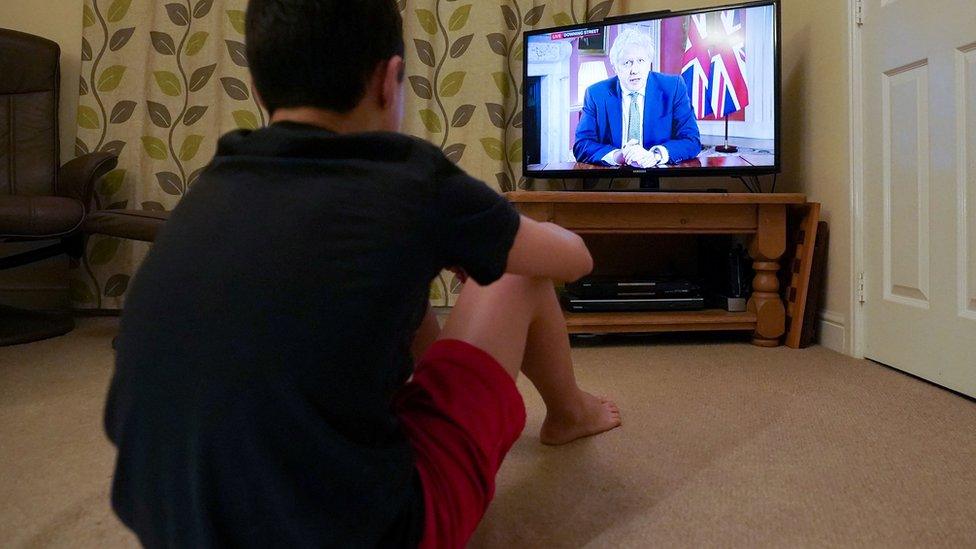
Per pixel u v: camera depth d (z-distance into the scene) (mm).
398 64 547
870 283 1599
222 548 421
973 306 1257
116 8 2148
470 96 2188
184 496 424
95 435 1082
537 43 2029
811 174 1864
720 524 760
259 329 411
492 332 626
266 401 405
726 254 2006
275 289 418
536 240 542
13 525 771
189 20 2180
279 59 499
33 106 2113
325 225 433
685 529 749
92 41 2148
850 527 749
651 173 1951
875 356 1582
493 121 2162
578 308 1871
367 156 469
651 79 1938
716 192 1867
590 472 914
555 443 1017
